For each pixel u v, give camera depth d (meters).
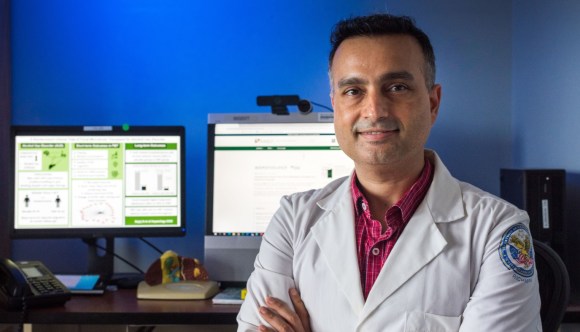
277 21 2.37
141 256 2.36
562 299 1.42
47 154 2.12
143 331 2.02
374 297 1.19
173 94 2.38
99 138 2.13
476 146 2.37
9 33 2.36
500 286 1.14
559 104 2.01
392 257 1.22
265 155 2.13
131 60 2.38
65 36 2.38
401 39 1.21
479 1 2.36
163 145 2.14
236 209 2.12
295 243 1.35
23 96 2.38
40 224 2.12
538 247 1.43
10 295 1.70
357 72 1.20
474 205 1.25
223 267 2.09
